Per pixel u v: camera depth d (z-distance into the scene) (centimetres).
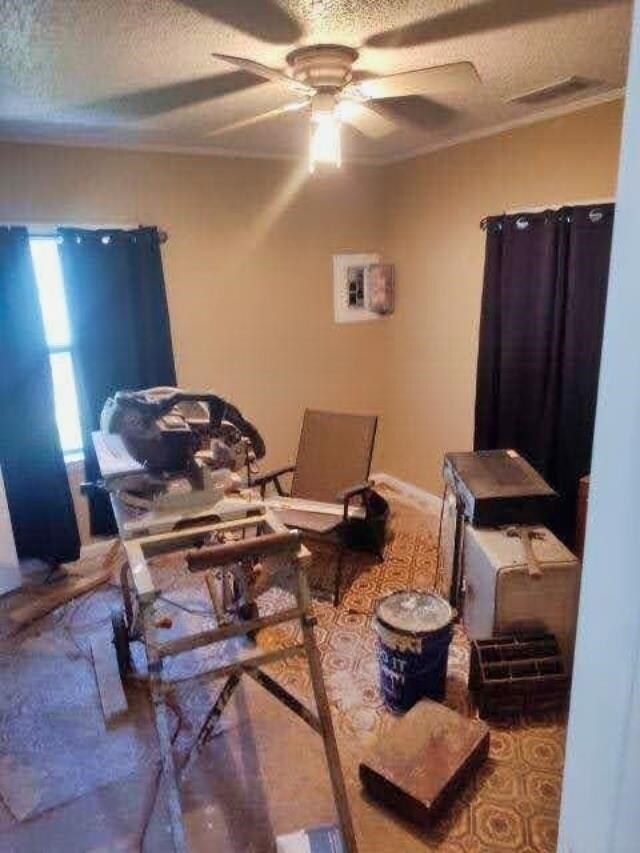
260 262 387
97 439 224
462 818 187
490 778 201
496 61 209
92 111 259
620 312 60
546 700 225
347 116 283
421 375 418
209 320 378
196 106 254
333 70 192
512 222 316
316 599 310
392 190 412
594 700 70
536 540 252
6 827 190
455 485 291
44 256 327
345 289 422
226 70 205
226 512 189
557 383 311
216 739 221
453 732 201
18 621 296
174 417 202
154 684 157
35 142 306
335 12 163
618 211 59
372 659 263
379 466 469
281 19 166
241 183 370
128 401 198
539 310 311
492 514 262
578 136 284
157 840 184
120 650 249
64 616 304
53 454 333
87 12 157
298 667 259
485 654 231
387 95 203
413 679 224
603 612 67
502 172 326
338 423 356
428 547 365
